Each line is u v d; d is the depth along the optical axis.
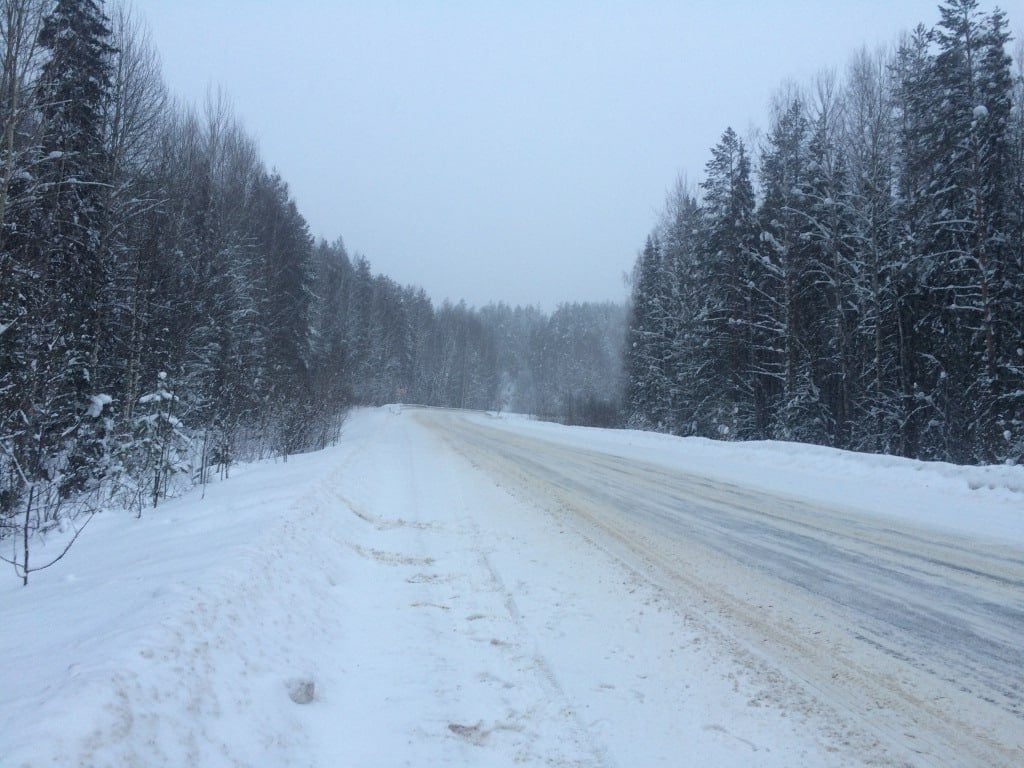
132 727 2.75
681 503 10.37
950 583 6.00
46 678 3.10
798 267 26.55
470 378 109.31
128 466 11.78
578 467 15.60
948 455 21.56
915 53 25.56
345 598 6.03
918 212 23.45
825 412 27.03
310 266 44.94
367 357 75.56
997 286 20.61
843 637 4.77
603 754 3.40
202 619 3.88
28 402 10.12
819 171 26.05
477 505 10.70
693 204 34.72
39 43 10.74
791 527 8.48
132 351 15.74
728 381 30.30
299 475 11.67
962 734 3.46
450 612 5.68
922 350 23.91
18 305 10.71
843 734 3.49
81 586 5.52
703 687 4.08
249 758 3.12
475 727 3.73
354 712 3.94
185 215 21.98
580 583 6.25
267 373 23.92
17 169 11.14
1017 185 21.70
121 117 18.66
